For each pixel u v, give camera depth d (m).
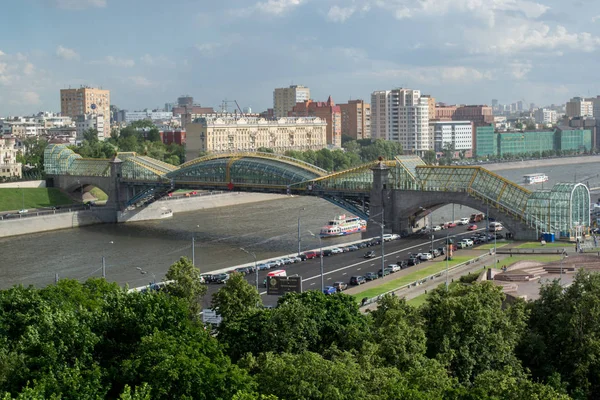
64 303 151.50
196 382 110.50
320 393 110.44
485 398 111.88
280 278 199.12
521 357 143.88
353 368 114.56
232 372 113.75
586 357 137.00
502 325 141.38
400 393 108.88
